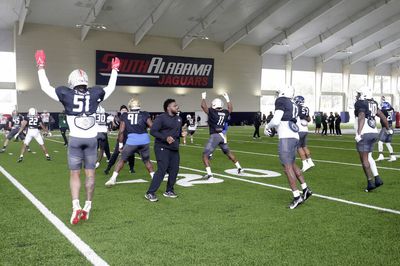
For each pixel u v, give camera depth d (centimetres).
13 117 2472
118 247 418
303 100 952
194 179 845
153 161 1172
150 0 2872
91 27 3150
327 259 384
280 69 4397
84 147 504
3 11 2914
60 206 600
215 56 3894
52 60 3228
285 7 3209
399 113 3275
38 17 3055
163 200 640
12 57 3247
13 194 688
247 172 950
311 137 2316
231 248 415
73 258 388
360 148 707
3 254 398
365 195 680
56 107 3262
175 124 639
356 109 711
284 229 480
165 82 3675
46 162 1144
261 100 4503
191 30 3528
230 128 3472
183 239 444
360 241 436
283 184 785
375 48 4381
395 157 1163
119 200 640
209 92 3903
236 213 557
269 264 372
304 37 3894
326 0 3147
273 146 1692
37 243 431
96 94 507
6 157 1276
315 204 612
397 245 423
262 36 3853
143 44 3556
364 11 3344
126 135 814
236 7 3161
